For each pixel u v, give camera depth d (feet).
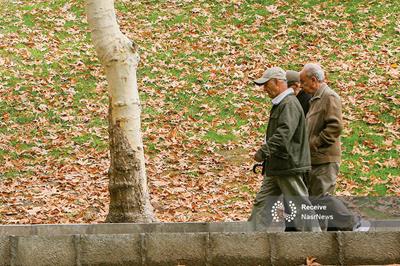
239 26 119.14
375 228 44.29
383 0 125.39
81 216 66.39
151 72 105.70
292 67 106.01
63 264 35.09
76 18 122.93
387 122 90.38
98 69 106.83
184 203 69.82
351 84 99.66
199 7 125.90
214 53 110.83
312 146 48.67
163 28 119.24
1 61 107.55
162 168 80.07
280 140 44.75
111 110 52.21
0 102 96.63
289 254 35.73
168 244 35.55
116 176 51.93
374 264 35.88
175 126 91.30
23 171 79.77
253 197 72.18
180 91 100.32
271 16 121.70
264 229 46.19
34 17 122.42
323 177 48.47
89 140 87.61
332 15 120.88
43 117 93.66
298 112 45.29
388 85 99.25
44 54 110.73
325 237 35.81
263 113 94.07
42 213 67.46
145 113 94.43
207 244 35.63
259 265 35.65
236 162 81.97
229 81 102.78
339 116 48.60
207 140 87.40
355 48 110.32
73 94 99.71
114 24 52.26
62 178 77.05
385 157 82.07
